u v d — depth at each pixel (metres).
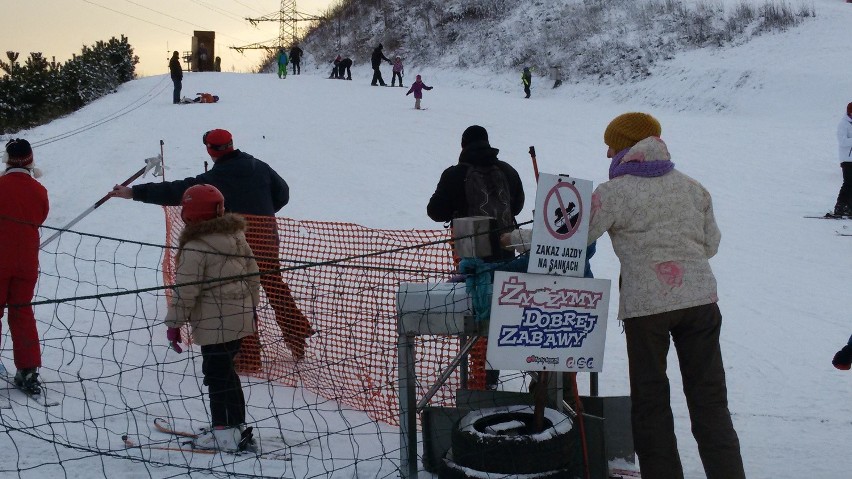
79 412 5.48
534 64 40.88
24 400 5.64
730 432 4.22
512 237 4.64
